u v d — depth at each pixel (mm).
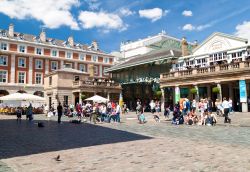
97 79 50625
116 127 16531
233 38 29406
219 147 8344
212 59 31422
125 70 47156
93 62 65875
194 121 17859
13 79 54750
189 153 7410
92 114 22859
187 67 32750
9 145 9250
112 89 45719
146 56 43469
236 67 25516
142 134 12312
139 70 43875
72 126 17781
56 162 6496
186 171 5527
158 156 7047
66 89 43562
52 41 64250
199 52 33500
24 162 6520
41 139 10844
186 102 20469
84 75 45969
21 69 56000
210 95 30844
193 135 11633
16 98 31953
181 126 16453
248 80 25875
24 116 32156
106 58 68562
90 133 13086
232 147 8328
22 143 9719
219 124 16359
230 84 28875
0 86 52906
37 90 57438
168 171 5543
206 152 7531
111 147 8625
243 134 11586
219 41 31031
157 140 10133
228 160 6480
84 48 67875
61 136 11875
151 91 41875
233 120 18000
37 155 7414
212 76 27453
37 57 58031
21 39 57844
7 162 6531
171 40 58250
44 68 58906
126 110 39375
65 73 43688
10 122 21922
